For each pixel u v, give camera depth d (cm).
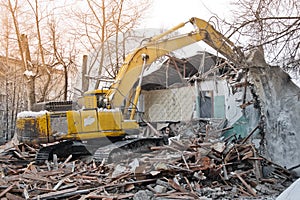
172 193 715
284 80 973
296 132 917
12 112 2472
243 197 731
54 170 824
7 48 2234
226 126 1252
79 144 945
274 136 972
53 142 917
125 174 777
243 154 909
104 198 653
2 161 943
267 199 706
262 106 1010
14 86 2473
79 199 647
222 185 797
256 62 909
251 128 1117
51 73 2147
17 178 738
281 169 906
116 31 2136
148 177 768
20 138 913
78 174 802
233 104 1271
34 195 660
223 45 895
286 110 958
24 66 1784
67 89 2198
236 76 1107
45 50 2142
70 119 913
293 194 346
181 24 1031
